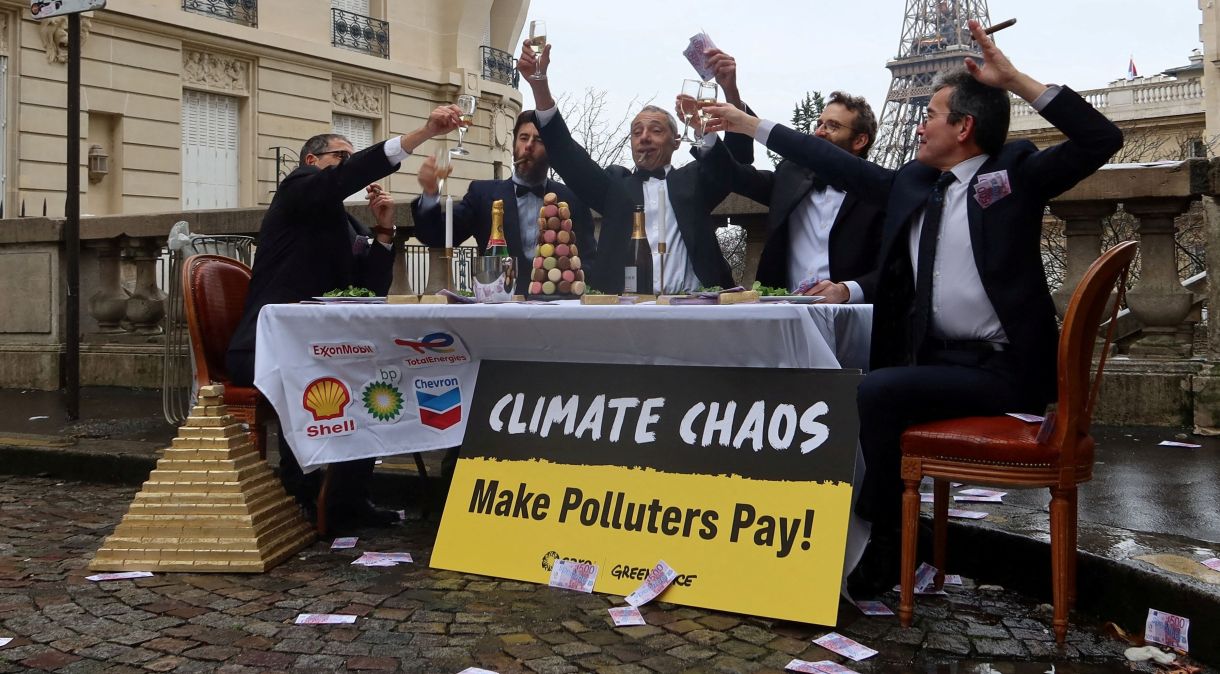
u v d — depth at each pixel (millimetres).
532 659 2691
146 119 20141
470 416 3736
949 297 3115
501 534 3502
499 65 29344
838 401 3113
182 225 5969
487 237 4719
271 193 22641
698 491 3232
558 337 3570
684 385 3393
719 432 3271
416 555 3742
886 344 3375
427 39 26906
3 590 3312
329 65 23906
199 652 2758
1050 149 2971
